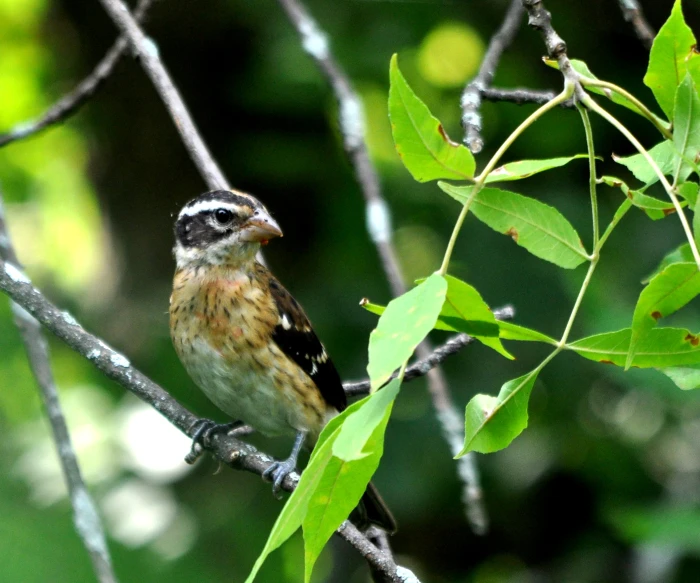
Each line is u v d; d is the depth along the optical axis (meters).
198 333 7.72
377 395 3.35
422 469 11.03
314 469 3.48
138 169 14.36
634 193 4.07
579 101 3.93
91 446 11.95
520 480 12.20
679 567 10.43
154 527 10.68
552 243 4.11
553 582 12.03
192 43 12.84
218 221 7.70
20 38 14.72
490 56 7.19
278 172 12.18
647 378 9.56
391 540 12.77
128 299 13.72
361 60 12.07
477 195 4.12
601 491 11.85
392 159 12.86
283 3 8.20
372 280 11.70
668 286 3.77
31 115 15.28
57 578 9.45
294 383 7.83
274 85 12.07
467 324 4.05
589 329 9.91
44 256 16.80
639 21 6.51
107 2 7.74
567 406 11.63
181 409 6.16
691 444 11.72
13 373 13.04
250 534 10.56
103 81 8.23
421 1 12.05
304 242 12.48
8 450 12.01
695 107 3.93
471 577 12.64
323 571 13.08
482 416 4.14
